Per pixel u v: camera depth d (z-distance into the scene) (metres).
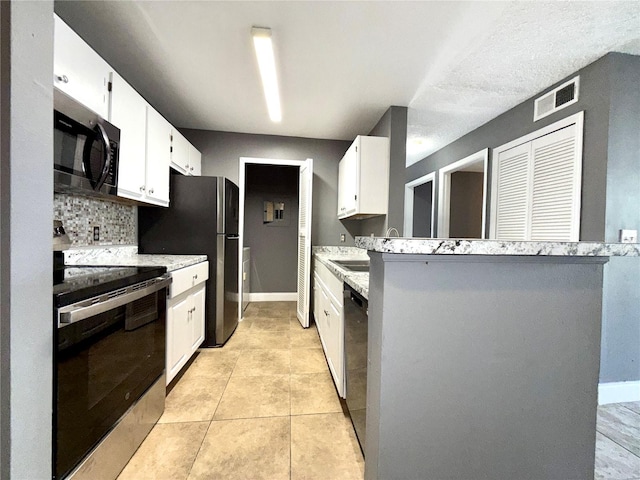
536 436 0.94
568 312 0.93
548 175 2.29
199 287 2.48
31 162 0.68
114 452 1.24
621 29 1.64
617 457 1.45
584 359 0.94
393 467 0.89
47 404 0.75
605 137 1.87
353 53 1.91
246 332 3.14
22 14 0.64
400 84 2.31
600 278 0.94
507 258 0.90
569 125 2.11
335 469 1.33
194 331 2.35
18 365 0.65
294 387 2.03
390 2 1.48
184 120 3.14
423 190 5.21
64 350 0.97
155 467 1.32
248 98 2.61
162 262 1.98
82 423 1.05
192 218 2.62
